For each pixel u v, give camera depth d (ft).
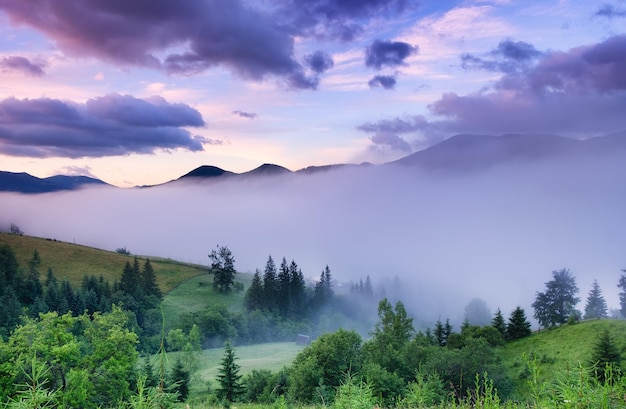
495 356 176.14
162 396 27.55
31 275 502.79
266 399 139.74
